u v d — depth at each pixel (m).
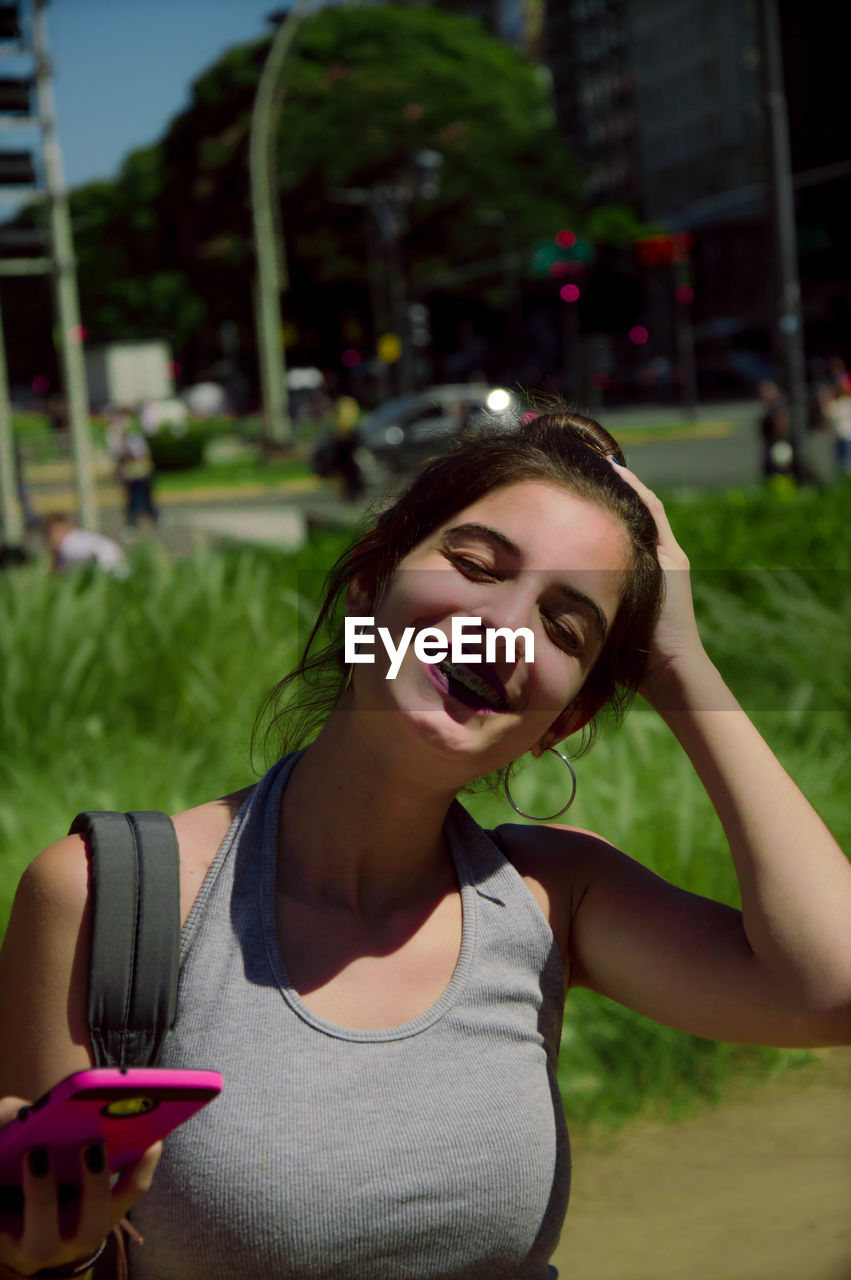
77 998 1.22
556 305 65.12
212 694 5.93
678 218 77.31
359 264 57.50
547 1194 1.34
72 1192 1.09
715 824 4.13
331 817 1.36
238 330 62.00
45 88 13.43
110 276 79.81
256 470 35.53
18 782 5.05
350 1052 1.28
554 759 4.47
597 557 1.34
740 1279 2.63
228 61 56.31
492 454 1.38
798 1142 3.29
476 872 1.43
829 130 54.59
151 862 1.25
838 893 1.40
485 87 59.19
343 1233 1.23
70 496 33.09
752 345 66.50
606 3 92.00
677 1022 1.47
